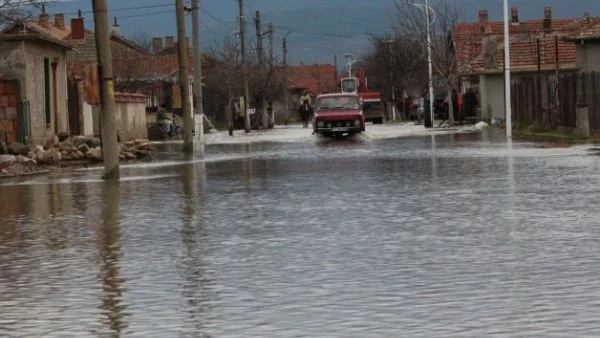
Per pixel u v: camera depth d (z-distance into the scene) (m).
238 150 55.88
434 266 15.14
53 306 13.05
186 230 20.25
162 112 83.56
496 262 15.32
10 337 11.34
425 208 22.95
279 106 150.12
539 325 11.12
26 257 17.38
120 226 21.28
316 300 12.90
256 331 11.30
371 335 10.94
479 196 25.22
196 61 70.44
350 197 26.06
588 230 18.53
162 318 12.13
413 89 132.62
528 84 71.25
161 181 33.66
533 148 46.19
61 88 59.84
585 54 73.38
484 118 89.88
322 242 18.02
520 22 118.75
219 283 14.32
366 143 58.47
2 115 51.34
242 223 21.12
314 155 47.25
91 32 110.94
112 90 35.03
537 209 22.03
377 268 15.13
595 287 13.16
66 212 24.53
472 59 96.19
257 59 127.81
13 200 28.22
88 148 48.00
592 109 55.31
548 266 14.83
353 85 128.38
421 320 11.55
